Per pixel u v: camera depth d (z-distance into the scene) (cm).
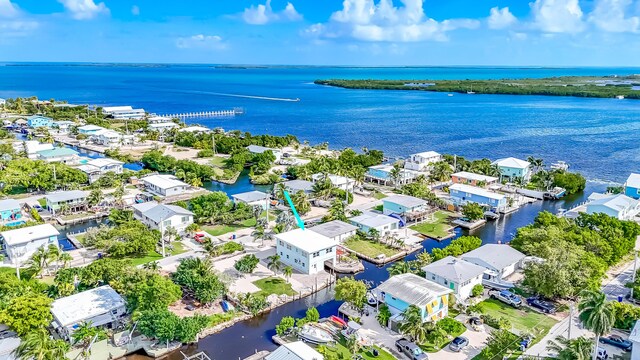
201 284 7225
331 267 8875
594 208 11200
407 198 12006
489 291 7756
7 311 6012
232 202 11944
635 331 5709
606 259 8538
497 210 12106
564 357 4950
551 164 18088
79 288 7288
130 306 6669
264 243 9881
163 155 17562
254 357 6069
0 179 12912
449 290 6956
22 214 11162
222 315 7019
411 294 6781
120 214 10444
